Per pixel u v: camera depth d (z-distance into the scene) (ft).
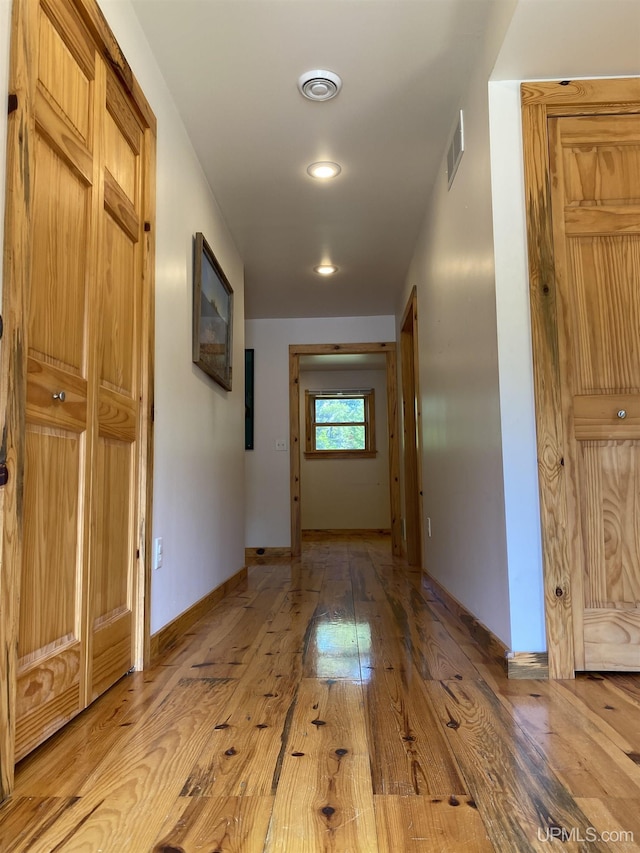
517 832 3.17
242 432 13.24
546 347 6.25
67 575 4.79
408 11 6.42
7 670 3.61
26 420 4.06
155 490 6.92
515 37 5.83
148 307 6.66
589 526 6.18
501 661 6.21
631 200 6.44
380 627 8.27
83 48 5.09
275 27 6.64
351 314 18.45
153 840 3.12
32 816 3.37
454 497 9.09
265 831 3.20
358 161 9.58
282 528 17.99
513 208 6.46
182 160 8.37
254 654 6.88
